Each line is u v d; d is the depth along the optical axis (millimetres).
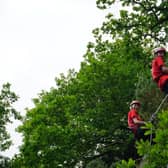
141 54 29578
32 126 36594
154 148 8039
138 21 28766
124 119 36031
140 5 28219
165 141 7941
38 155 35531
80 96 37406
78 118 36000
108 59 37562
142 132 15242
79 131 35250
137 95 18250
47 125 36625
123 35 29266
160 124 8016
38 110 37219
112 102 36250
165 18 27859
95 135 35562
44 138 35000
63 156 35031
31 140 35500
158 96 17312
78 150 35469
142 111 17641
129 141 31812
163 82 12383
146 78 19016
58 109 36906
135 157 28719
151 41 30297
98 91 36844
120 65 37000
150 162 8180
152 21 28391
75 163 35406
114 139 35812
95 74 37094
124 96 36281
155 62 12711
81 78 37531
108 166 32469
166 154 7941
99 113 35875
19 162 36812
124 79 36562
